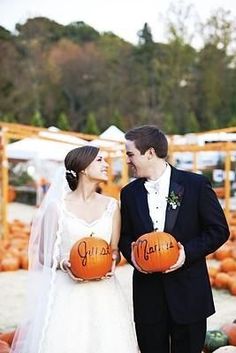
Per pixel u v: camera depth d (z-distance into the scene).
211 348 5.07
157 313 3.82
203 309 3.78
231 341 5.14
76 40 58.56
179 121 50.84
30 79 52.69
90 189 4.17
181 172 3.84
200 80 53.69
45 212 4.16
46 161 22.09
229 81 53.69
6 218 12.85
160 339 3.86
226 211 14.38
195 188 3.75
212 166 23.70
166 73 53.31
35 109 50.59
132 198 3.88
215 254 11.11
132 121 52.03
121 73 54.47
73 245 4.04
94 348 3.97
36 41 54.78
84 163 4.08
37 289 4.21
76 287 4.07
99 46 56.72
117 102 53.31
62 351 3.96
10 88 51.72
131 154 3.79
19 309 7.28
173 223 3.74
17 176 28.17
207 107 52.78
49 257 4.10
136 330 3.95
